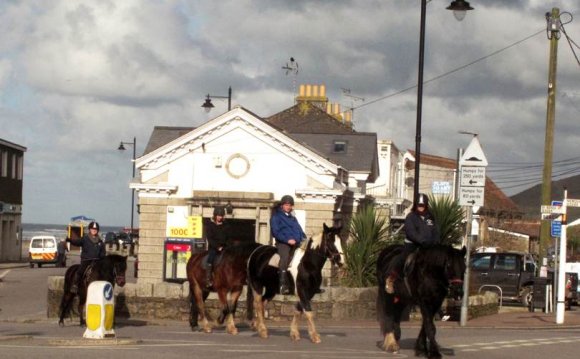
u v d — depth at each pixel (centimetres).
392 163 7175
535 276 3812
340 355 1639
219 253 2191
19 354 1520
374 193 6681
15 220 8806
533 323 2897
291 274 1936
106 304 1814
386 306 1761
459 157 3241
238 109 4528
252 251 2106
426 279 1608
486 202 8262
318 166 4531
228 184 4594
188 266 2291
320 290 2058
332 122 7012
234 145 4597
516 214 8488
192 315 2325
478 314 3148
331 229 1917
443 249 1605
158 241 4591
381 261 1789
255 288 2050
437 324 2816
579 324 2880
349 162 5581
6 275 6044
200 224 3578
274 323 2738
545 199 3725
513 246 7525
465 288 2786
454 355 1688
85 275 2388
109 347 1684
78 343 1733
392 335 1753
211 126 4575
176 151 4606
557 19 3734
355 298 2880
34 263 7462
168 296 2845
